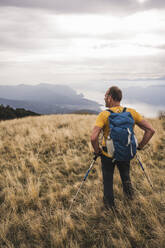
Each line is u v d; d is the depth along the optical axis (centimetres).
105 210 282
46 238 262
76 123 1038
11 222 286
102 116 242
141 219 273
